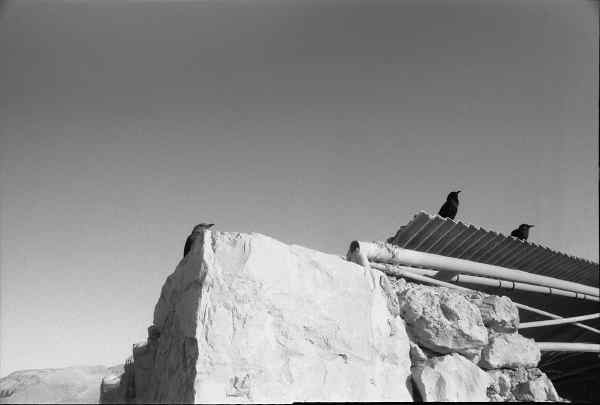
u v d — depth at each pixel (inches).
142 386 286.8
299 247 291.4
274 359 251.9
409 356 315.3
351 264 309.1
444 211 446.9
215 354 233.9
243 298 251.4
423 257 390.0
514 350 349.1
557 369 637.3
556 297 527.2
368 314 299.0
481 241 421.7
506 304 367.2
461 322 331.3
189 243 307.9
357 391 274.7
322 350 271.9
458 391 304.0
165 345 271.9
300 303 272.4
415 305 331.0
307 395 256.1
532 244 445.1
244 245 265.0
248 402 233.8
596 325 583.8
